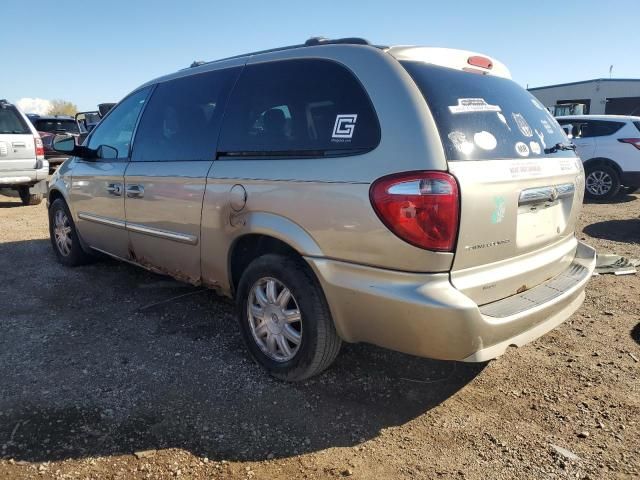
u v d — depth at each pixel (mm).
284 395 3131
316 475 2482
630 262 5730
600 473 2480
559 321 3049
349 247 2717
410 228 2496
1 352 3666
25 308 4496
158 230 4000
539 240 3072
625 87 32156
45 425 2832
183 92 3996
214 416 2924
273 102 3258
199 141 3684
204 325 4117
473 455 2619
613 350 3691
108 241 4789
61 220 5652
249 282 3338
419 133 2559
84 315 4328
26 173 10219
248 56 3631
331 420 2902
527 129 3152
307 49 3217
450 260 2527
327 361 3094
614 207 9914
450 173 2500
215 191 3424
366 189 2625
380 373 3379
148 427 2824
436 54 2998
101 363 3508
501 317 2641
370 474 2490
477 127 2777
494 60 3408
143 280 5203
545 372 3398
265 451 2648
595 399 3086
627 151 10391
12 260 6027
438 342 2555
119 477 2461
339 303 2820
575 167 3469
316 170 2855
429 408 3016
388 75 2752
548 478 2455
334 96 2939
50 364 3494
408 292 2549
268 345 3326
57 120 17125
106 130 4836
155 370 3416
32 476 2461
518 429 2818
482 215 2600
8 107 10234
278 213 3025
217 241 3471
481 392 3172
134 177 4188
